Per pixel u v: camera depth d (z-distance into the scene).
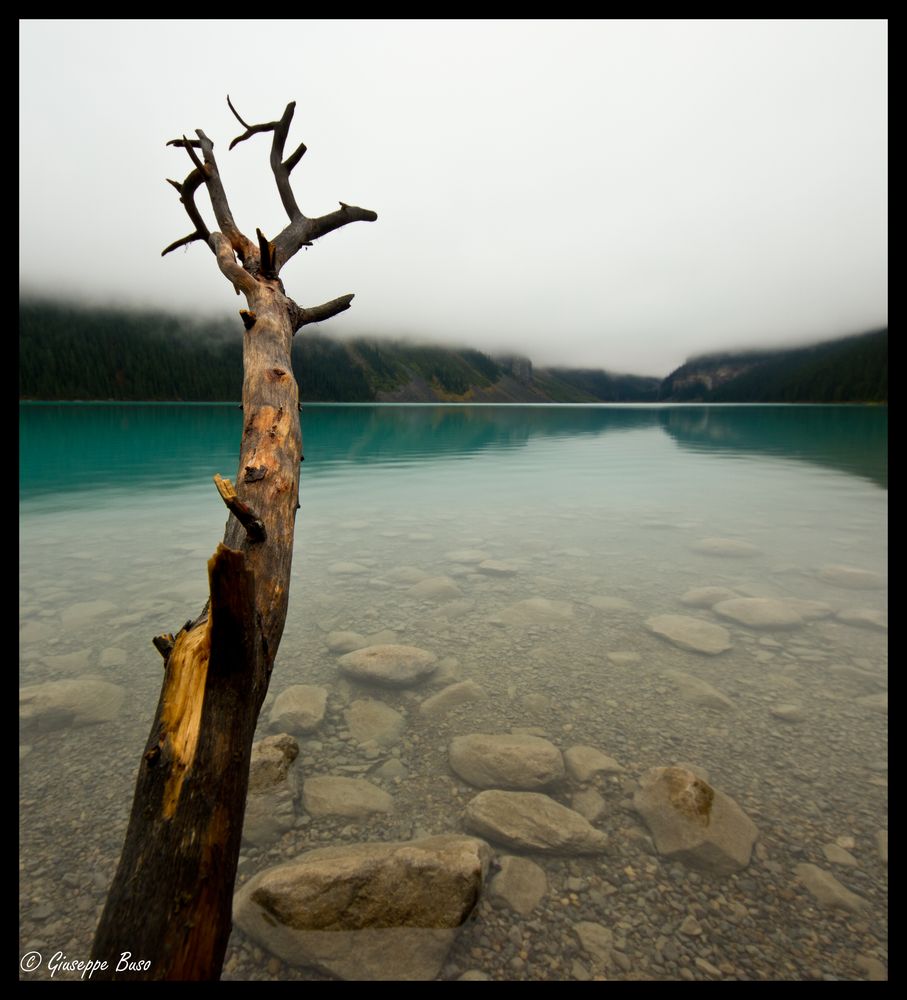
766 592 6.54
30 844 2.73
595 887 2.46
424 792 3.13
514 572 7.35
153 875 1.60
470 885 2.33
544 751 3.32
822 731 3.70
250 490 2.72
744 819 2.81
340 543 8.88
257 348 3.61
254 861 2.62
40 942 2.21
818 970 2.09
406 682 4.33
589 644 5.14
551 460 21.33
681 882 2.49
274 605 2.38
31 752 3.48
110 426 37.75
